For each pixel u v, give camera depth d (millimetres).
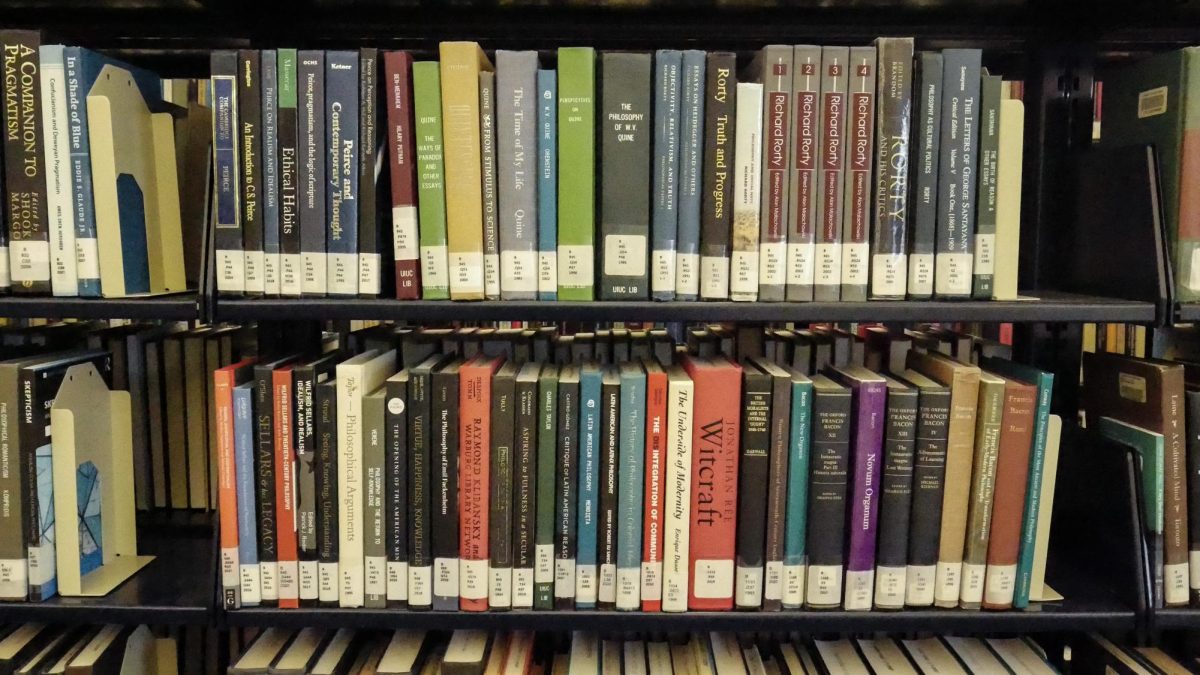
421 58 1232
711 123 919
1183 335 1264
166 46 1239
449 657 1014
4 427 949
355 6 1120
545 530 967
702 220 940
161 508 1252
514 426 951
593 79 920
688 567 979
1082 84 1154
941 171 938
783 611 978
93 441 1049
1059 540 1156
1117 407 1053
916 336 1228
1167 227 966
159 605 972
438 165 931
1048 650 1211
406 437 955
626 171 928
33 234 951
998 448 962
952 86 923
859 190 936
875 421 953
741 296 946
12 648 1033
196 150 1140
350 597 978
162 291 1047
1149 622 969
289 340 1194
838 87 920
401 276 945
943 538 979
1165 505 976
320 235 940
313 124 922
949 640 1146
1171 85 960
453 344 1164
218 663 1253
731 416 952
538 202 939
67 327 1280
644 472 960
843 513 969
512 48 1239
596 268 960
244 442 954
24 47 926
